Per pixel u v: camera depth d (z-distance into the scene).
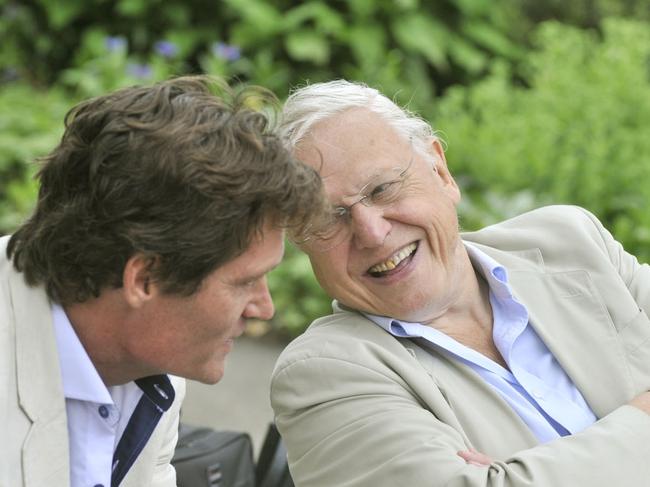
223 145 2.65
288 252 8.38
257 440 6.71
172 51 10.13
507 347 3.90
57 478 2.79
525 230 4.32
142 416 3.15
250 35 10.77
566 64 9.72
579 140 8.27
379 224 3.68
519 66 11.65
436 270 3.83
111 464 3.06
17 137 9.55
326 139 3.68
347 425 3.55
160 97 2.69
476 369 3.85
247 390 7.41
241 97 2.92
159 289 2.71
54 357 2.79
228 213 2.65
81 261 2.70
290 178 2.73
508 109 9.42
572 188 7.91
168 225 2.63
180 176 2.60
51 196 2.74
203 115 2.68
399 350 3.75
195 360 2.86
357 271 3.77
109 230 2.66
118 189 2.62
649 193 7.66
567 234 4.23
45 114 9.87
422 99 10.74
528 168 8.33
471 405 3.70
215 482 4.28
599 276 4.12
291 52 10.43
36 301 2.81
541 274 4.14
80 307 2.80
